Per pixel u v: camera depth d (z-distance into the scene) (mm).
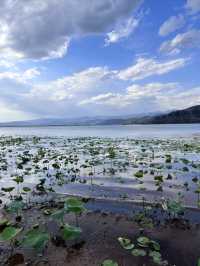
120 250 3730
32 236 3582
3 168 9992
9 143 21828
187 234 4156
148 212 5066
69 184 7379
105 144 19281
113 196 6113
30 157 12828
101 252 3689
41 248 3568
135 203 5590
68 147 17562
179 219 4695
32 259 3559
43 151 14781
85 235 4180
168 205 4824
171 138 24094
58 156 13117
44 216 4984
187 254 3605
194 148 15133
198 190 5691
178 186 6852
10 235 3404
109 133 39219
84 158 12289
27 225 4590
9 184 7660
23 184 7598
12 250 3793
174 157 11984
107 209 5289
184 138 23875
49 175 8703
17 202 5070
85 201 5664
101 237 4105
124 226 4480
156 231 4285
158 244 3791
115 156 12586
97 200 5852
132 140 22656
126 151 14398
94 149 15766
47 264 3447
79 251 3725
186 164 10125
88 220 4750
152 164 10211
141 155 12797
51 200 5934
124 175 8375
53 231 4332
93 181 7645
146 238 3906
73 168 9688
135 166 9914
